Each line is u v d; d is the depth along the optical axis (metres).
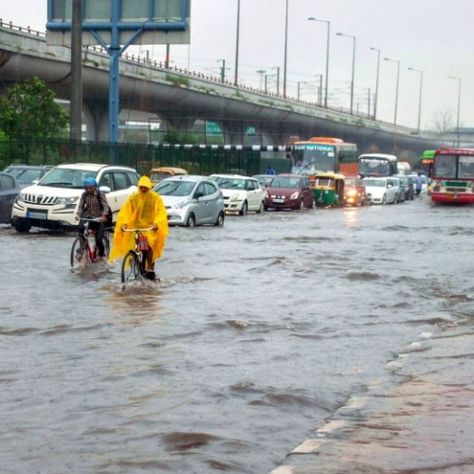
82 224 23.02
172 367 11.97
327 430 9.16
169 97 87.88
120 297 18.31
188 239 32.53
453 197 68.81
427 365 12.45
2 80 68.75
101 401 10.20
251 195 52.03
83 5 50.84
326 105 123.75
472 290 20.44
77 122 46.72
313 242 32.56
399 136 147.75
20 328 14.63
